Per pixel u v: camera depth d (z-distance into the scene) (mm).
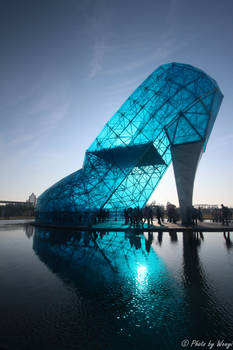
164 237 14953
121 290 5113
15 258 8734
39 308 4133
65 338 3094
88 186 26469
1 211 88812
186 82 24484
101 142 26234
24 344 2939
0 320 3646
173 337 3107
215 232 17891
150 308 4117
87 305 4273
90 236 16000
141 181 28375
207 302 4379
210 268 7062
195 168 24016
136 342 2988
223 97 25219
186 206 24188
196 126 23828
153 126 24891
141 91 25844
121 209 28016
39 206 34750
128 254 9383
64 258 8695
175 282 5668
